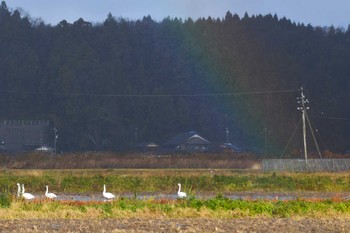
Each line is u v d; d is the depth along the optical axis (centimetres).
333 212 11706
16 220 10381
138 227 9256
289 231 8956
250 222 10025
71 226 9419
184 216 10912
